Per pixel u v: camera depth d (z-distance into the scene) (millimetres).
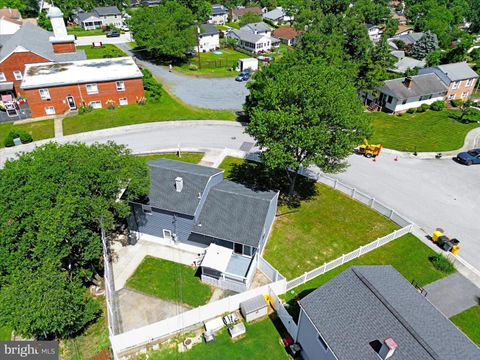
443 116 61781
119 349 22750
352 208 36594
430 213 36219
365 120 32781
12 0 126250
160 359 22688
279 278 27359
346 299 20859
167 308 26016
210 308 24781
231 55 99500
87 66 61219
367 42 62875
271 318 25578
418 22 129375
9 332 24625
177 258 30469
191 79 73875
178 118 55156
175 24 81062
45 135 49312
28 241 22516
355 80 62094
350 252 30250
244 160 44688
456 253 31047
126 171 25750
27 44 62656
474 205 37562
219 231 28250
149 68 78625
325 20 66188
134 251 31078
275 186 39875
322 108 30188
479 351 18484
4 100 60062
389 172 43188
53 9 63594
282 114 30031
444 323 19812
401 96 60906
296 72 33625
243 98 64938
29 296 19938
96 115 54875
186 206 28891
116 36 105562
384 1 159625
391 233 32031
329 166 33188
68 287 21984
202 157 45125
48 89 53188
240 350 23406
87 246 24953
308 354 22406
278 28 125750
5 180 23062
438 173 43219
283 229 33562
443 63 91812
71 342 23719
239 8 153500
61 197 22594
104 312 25750
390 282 22000
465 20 143375
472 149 49156
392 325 18797
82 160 24703
